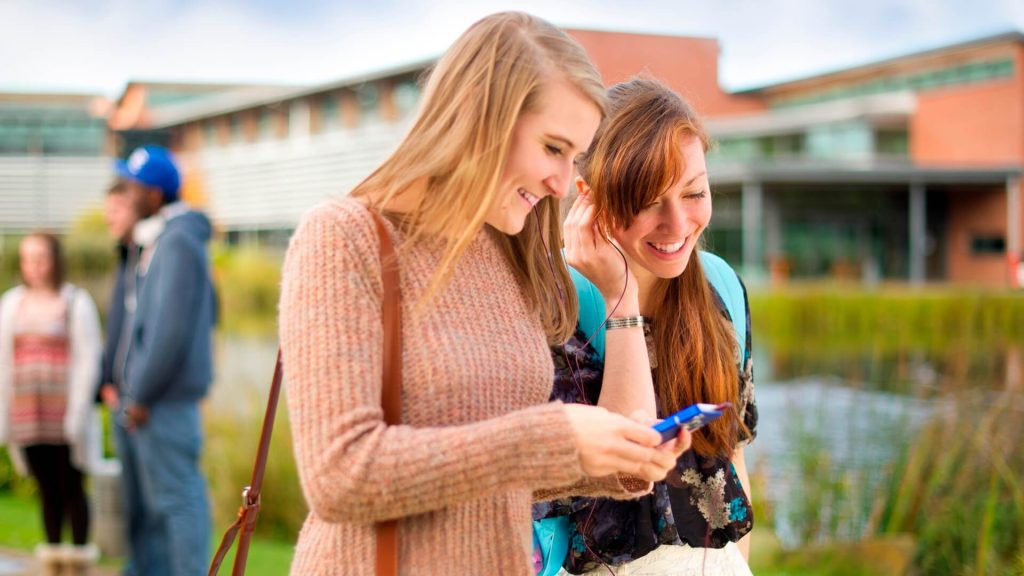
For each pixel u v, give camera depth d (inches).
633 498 68.5
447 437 49.1
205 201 906.1
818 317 678.5
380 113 751.1
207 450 216.7
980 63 1126.4
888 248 1122.7
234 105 929.5
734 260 1105.4
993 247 1090.7
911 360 444.5
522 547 55.2
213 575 61.1
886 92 1236.5
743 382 78.6
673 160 67.2
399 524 52.4
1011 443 165.9
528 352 56.7
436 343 52.8
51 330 179.0
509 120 51.8
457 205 52.1
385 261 52.6
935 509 161.0
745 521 74.2
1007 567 142.3
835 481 174.9
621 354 69.0
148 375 150.0
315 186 781.3
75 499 183.6
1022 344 386.9
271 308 706.2
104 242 573.6
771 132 1149.7
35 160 821.2
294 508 204.5
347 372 49.9
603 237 69.4
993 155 1077.8
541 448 49.1
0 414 178.5
